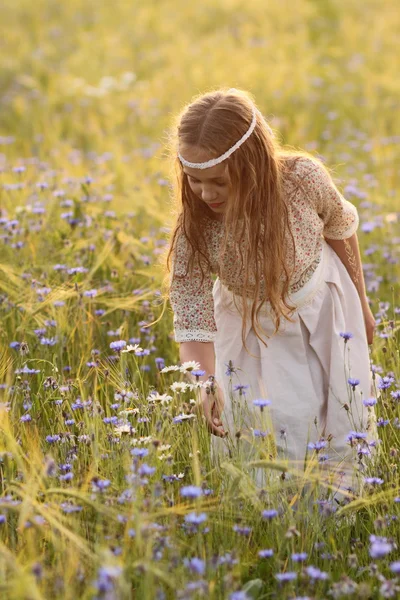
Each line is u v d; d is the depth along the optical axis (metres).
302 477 3.18
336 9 17.75
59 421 3.68
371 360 4.27
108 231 6.01
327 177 3.66
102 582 2.28
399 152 9.78
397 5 17.94
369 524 3.32
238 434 3.26
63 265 5.31
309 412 3.67
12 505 2.77
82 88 13.53
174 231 3.66
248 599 2.51
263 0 18.41
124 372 3.98
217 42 15.77
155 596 2.60
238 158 3.35
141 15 18.19
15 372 4.02
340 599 2.70
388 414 3.91
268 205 3.42
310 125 11.31
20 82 13.82
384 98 12.53
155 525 2.80
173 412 3.88
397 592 2.75
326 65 13.92
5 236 5.81
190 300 3.66
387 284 6.05
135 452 3.09
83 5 19.52
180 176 3.56
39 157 10.14
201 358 3.66
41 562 2.80
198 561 2.50
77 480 3.20
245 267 3.53
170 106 12.41
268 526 3.12
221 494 3.28
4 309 5.06
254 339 3.71
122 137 11.02
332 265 3.83
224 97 3.40
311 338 3.72
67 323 4.76
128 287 5.57
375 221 6.89
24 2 19.48
